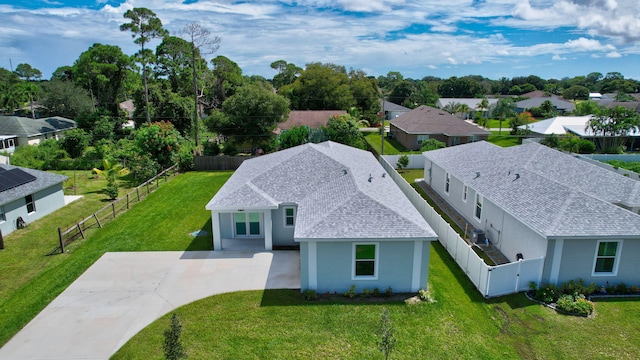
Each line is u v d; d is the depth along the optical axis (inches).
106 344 444.1
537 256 571.2
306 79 2891.2
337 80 2891.2
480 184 791.7
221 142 1759.4
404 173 1355.8
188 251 692.7
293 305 514.9
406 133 1860.2
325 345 433.7
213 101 2481.5
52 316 499.5
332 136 1573.6
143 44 1813.5
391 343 374.3
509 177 756.6
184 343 438.6
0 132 1811.0
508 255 666.2
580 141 1657.2
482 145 1071.6
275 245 720.3
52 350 435.2
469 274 591.5
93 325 479.2
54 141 1593.3
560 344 436.1
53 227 826.8
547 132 1861.5
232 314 494.6
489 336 450.3
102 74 2230.6
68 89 2397.9
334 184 722.2
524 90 5492.1
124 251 695.1
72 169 1417.3
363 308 508.4
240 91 1616.6
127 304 524.1
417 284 549.0
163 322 482.6
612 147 1744.6
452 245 671.1
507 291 543.2
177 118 1879.9
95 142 1764.3
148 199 1037.2
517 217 614.5
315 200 671.1
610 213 552.4
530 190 669.9
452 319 482.9
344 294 542.3
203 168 1428.4
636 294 543.5
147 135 1321.4
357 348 428.8
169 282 581.6
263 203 679.7
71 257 674.2
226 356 417.1
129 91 2282.2
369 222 547.2
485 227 757.9
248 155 1583.4
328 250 534.6
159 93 1915.6
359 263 542.0
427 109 2149.4
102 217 888.9
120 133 2026.3
